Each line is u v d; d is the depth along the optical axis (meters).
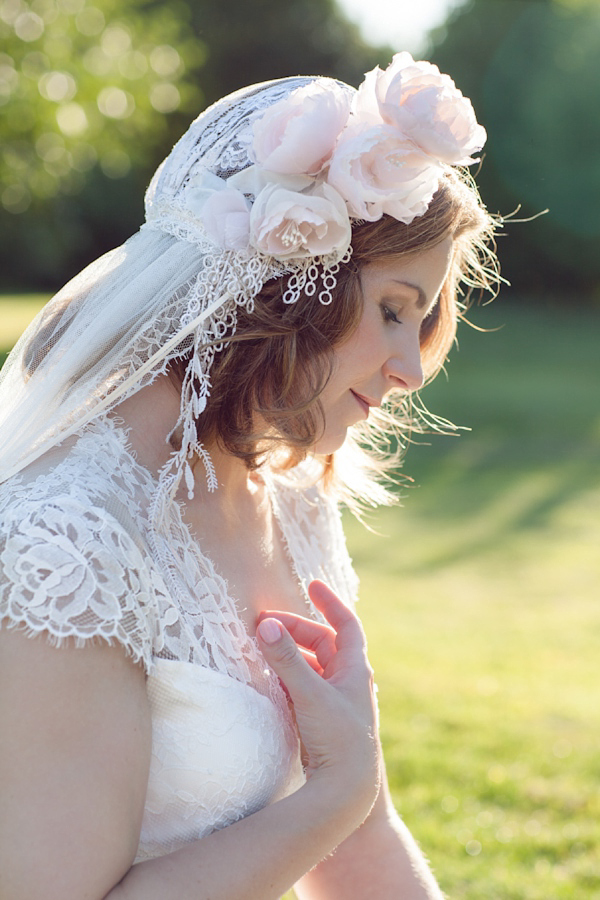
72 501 1.07
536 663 5.46
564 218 28.27
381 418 1.85
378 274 1.30
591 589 6.95
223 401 1.28
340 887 1.45
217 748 1.16
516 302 30.45
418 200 1.25
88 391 1.23
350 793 1.14
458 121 1.27
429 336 1.66
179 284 1.26
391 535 8.55
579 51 28.06
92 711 0.98
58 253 31.05
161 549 1.18
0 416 1.34
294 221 1.21
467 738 4.43
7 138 11.70
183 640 1.16
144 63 12.75
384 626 6.09
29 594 1.00
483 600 6.69
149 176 30.08
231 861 1.04
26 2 11.30
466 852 3.53
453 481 10.75
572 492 10.16
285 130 1.25
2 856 0.93
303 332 1.26
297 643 1.35
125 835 0.99
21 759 0.95
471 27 29.52
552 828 3.70
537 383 17.39
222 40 30.33
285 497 1.63
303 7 30.92
